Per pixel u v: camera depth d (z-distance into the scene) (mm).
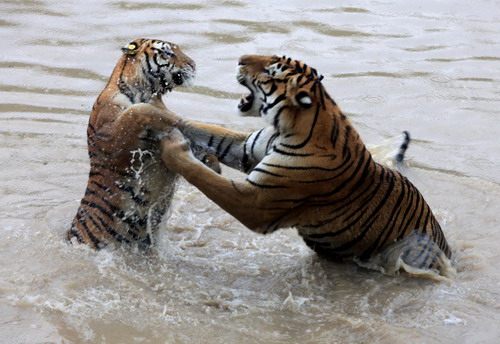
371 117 14992
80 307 8977
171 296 9547
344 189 9453
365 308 9422
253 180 9242
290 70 9375
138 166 9875
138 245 10359
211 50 17453
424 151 13859
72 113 14758
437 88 16250
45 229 10727
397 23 19578
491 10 20531
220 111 14953
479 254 10531
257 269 10430
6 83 15750
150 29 18469
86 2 20188
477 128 14727
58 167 12867
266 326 9016
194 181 9328
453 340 8633
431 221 10266
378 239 9930
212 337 8680
